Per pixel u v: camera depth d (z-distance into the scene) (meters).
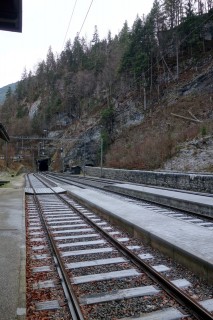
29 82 157.00
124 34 111.50
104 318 4.77
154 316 4.79
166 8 79.25
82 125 85.19
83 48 149.00
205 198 16.42
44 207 16.94
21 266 6.61
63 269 6.61
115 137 64.69
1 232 9.78
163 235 8.48
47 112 114.94
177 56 64.06
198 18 68.31
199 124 41.56
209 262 6.03
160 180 28.73
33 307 5.12
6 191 23.56
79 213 14.55
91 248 8.62
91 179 45.16
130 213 12.40
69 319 4.73
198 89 53.03
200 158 33.59
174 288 5.51
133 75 74.69
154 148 42.88
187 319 4.71
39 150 103.75
